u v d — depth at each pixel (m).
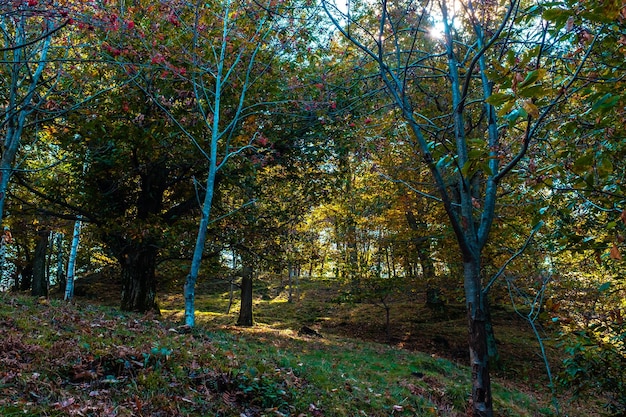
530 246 10.55
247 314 19.16
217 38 9.14
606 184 4.03
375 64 8.95
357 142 8.95
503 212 11.07
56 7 5.00
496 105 2.75
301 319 22.81
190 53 8.88
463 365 13.67
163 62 8.34
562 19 2.83
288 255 15.71
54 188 12.29
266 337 13.26
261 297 30.42
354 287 17.77
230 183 13.14
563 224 5.31
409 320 20.33
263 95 11.12
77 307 9.00
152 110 11.01
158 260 13.90
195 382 5.37
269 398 5.51
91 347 5.60
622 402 5.05
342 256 18.44
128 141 10.77
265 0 8.69
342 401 6.40
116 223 11.62
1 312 6.82
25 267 27.73
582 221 5.53
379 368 9.97
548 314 4.82
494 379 12.44
